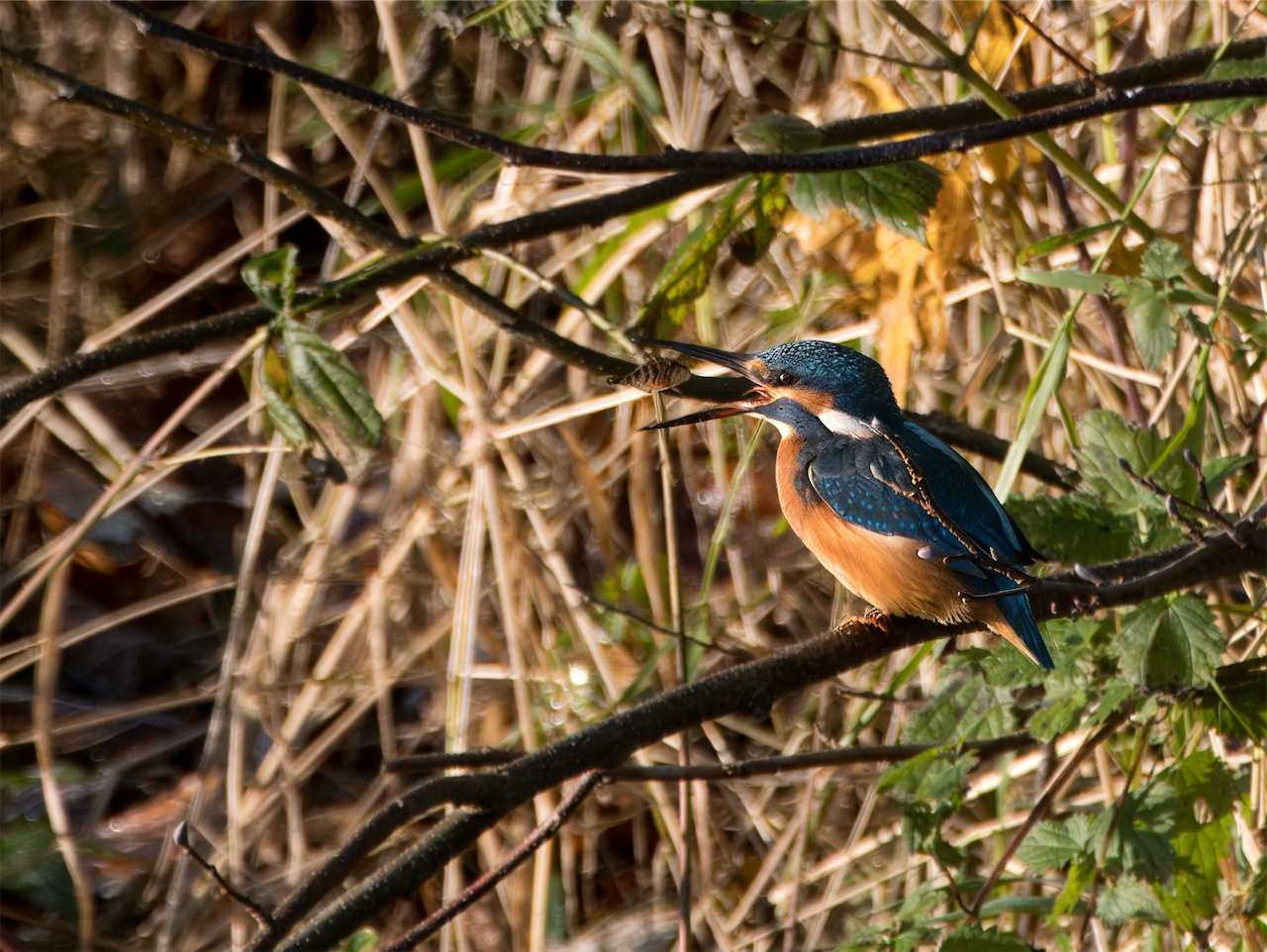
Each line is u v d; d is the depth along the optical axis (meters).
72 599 11.97
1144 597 6.91
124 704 11.49
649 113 11.07
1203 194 9.88
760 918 10.12
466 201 12.61
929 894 7.81
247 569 10.55
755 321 11.55
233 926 9.77
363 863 10.44
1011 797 10.25
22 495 11.85
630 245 11.01
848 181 7.92
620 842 10.84
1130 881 7.65
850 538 7.81
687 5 8.09
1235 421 9.71
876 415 8.27
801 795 10.57
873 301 10.12
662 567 11.27
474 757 6.54
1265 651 8.91
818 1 11.02
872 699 8.59
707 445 11.88
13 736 11.13
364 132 12.59
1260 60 8.02
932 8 10.55
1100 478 8.23
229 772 10.08
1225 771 7.52
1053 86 8.76
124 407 12.52
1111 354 10.14
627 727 6.77
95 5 12.48
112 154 12.55
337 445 7.56
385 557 10.90
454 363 11.34
